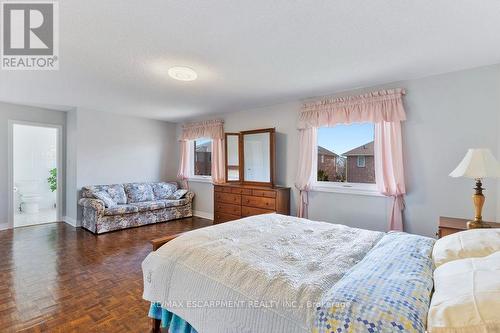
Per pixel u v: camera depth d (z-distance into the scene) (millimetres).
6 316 1917
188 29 1900
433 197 2838
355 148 3479
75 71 2742
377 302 998
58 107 4617
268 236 1930
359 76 2896
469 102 2641
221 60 2459
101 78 2969
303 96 3742
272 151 4070
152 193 5344
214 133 5078
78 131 4621
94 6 1622
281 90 3441
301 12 1686
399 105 2947
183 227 4656
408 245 1634
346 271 1355
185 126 5785
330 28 1886
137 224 4680
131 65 2578
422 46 2170
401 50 2248
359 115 3227
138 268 2838
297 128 3924
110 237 4008
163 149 5961
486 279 906
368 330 916
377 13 1694
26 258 3082
